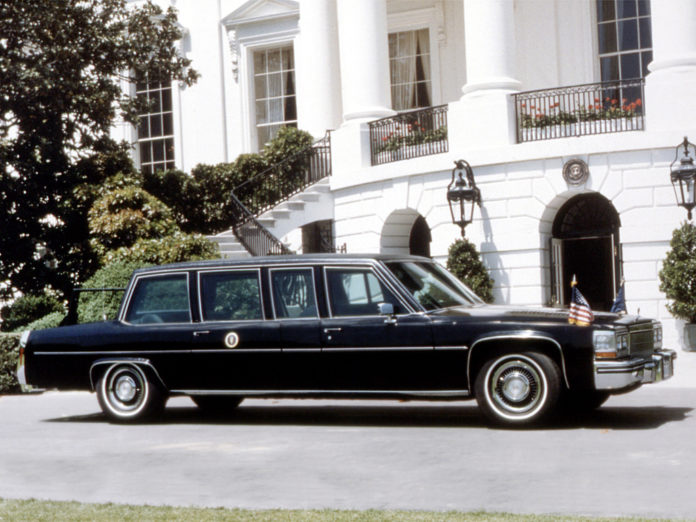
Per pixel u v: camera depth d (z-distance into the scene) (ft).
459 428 47.29
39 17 100.17
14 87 98.17
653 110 88.69
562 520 26.91
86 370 52.95
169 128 136.56
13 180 105.81
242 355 49.55
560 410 50.96
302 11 123.65
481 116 94.99
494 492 32.58
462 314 46.88
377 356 47.39
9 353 73.82
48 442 47.24
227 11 132.67
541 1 112.57
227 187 116.67
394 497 32.22
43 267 107.14
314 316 48.62
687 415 49.52
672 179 85.51
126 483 36.11
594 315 48.19
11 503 31.07
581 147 89.76
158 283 52.21
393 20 123.95
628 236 88.38
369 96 106.73
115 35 107.45
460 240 93.45
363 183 103.30
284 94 130.93
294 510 29.01
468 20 97.50
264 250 100.63
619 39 109.70
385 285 47.80
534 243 92.12
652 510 29.43
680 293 84.48
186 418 54.39
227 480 36.06
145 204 102.01
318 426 49.85
